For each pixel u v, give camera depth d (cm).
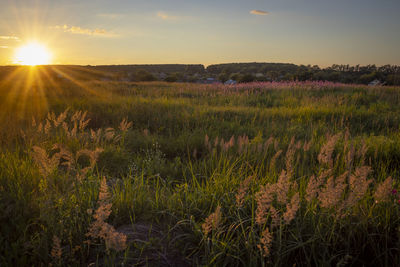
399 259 214
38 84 2048
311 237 227
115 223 269
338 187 198
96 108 1027
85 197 290
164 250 237
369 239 237
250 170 423
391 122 870
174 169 459
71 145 493
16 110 950
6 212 262
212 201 289
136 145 615
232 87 1858
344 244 234
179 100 1357
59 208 236
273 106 1277
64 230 234
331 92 1680
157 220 277
